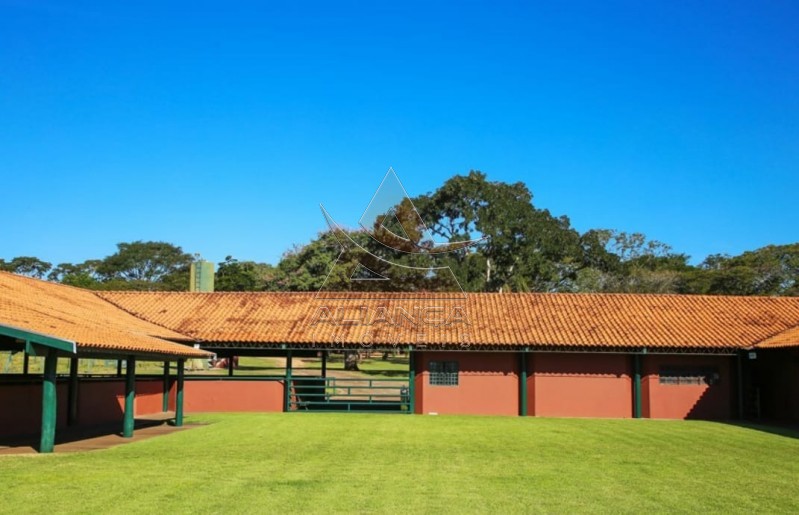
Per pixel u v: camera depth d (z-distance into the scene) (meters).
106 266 99.94
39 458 15.66
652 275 62.44
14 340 17.69
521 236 58.97
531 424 25.22
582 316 30.70
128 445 18.45
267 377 29.64
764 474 15.20
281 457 16.52
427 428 23.45
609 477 14.57
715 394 28.50
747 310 31.28
